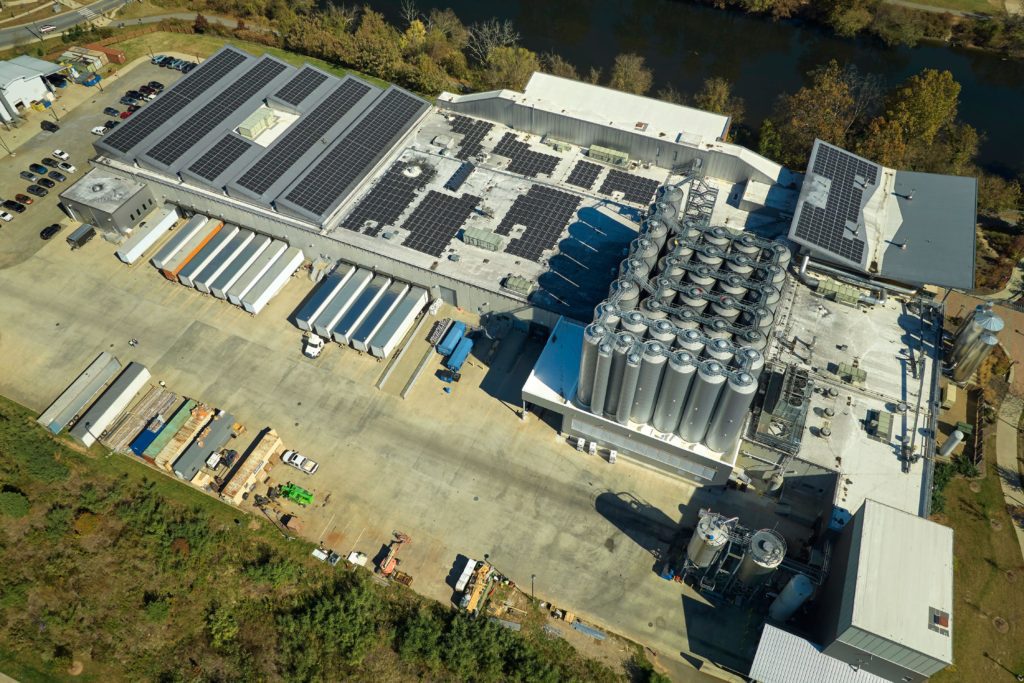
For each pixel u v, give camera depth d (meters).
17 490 94.38
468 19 198.25
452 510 95.06
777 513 94.19
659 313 92.38
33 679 80.25
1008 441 101.06
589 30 195.75
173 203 129.38
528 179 127.38
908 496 87.81
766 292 94.31
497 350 112.31
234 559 90.00
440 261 114.25
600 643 84.25
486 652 81.06
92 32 172.50
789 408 91.50
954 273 105.56
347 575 89.25
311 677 80.44
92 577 87.44
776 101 167.12
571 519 94.19
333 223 119.88
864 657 74.19
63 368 109.31
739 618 85.69
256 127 131.38
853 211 114.69
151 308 117.44
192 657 82.19
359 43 163.62
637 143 127.50
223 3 186.25
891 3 190.75
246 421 103.69
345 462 99.69
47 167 138.75
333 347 112.81
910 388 98.19
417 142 135.12
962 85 175.75
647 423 93.50
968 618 86.06
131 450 99.50
